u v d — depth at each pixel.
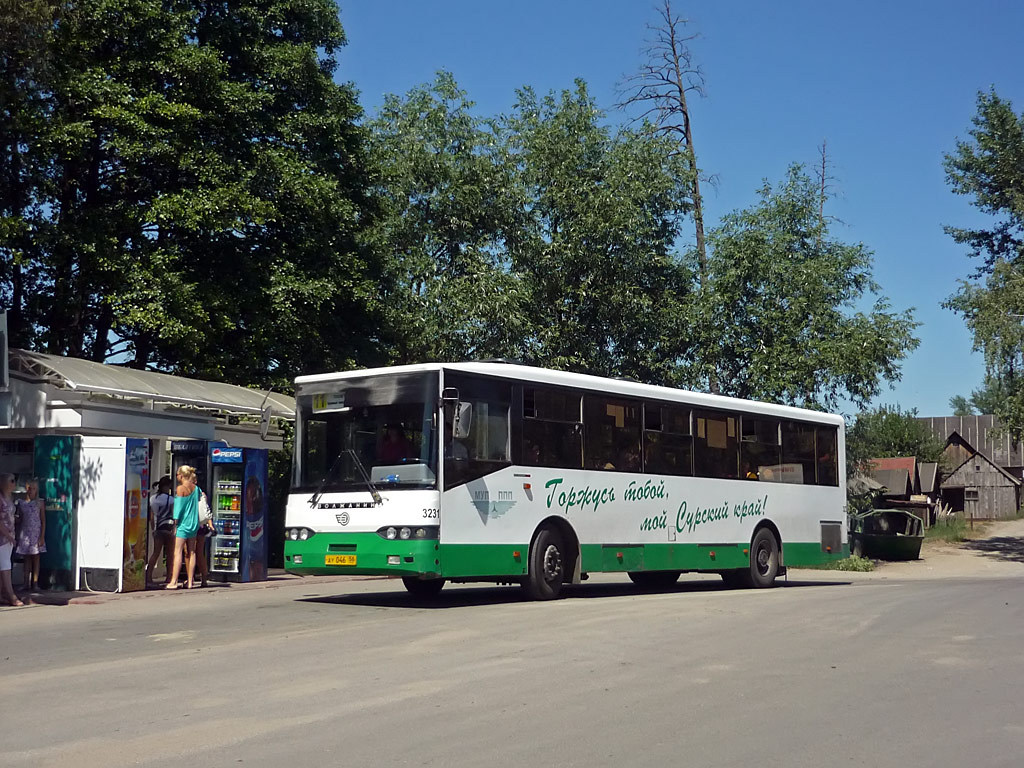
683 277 38.50
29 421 20.98
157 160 26.80
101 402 21.08
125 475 17.97
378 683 9.25
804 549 22.09
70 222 26.25
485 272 34.91
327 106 31.09
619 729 7.56
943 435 98.75
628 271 36.84
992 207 42.47
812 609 15.61
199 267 28.55
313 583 20.88
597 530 17.61
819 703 8.55
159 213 26.11
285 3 30.89
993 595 18.70
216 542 20.81
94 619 14.36
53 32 25.39
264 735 7.31
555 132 37.81
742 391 37.56
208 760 6.65
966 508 88.81
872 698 8.78
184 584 19.34
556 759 6.72
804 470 22.39
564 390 17.36
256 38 30.03
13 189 26.50
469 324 34.19
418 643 11.67
